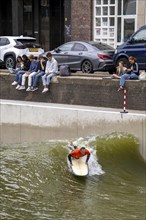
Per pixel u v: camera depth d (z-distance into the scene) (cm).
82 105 2369
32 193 1773
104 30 3697
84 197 1761
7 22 4428
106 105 2306
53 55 2994
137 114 2114
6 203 1672
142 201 1742
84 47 2886
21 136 2378
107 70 2808
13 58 3275
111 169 2031
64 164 2052
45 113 2306
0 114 2420
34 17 4281
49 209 1630
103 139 2159
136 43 2638
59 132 2283
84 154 1977
